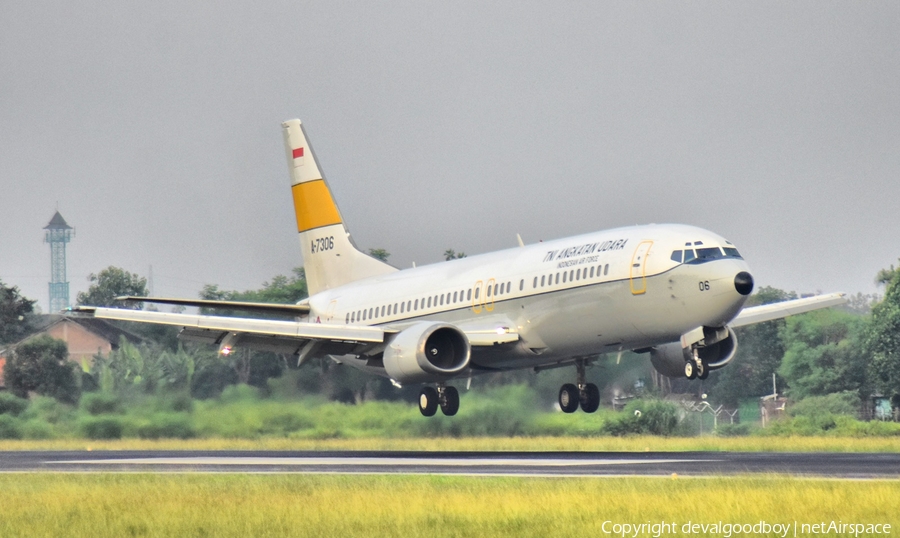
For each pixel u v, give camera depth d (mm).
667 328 117312
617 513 69438
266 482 93188
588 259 123188
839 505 69750
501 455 125875
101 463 124188
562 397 145125
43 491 90562
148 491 88125
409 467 108188
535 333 128750
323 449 157000
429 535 64750
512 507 72625
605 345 125000
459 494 78875
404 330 128625
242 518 72438
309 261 169875
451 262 145500
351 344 136375
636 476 90812
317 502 77750
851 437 164375
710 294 112938
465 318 136875
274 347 138625
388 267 158500
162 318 131875
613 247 121625
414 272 150125
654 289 116125
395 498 78000
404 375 126062
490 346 131625
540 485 83875
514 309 130500
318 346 136500
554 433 172875
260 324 131750
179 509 77062
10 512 78688
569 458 116375
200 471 109500
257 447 164000
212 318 131875
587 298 122188
